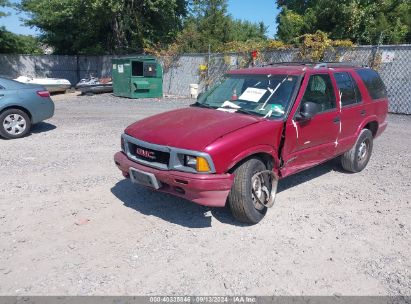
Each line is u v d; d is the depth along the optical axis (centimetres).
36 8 2300
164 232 421
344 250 392
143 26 2306
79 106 1438
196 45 2305
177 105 1498
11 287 321
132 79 1680
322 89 532
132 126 477
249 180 418
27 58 2369
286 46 1473
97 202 495
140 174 429
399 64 1235
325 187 570
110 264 357
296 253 384
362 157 645
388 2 1883
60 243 392
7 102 833
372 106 636
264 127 436
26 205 482
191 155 391
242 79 541
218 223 445
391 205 508
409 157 748
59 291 318
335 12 1856
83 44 2508
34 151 743
